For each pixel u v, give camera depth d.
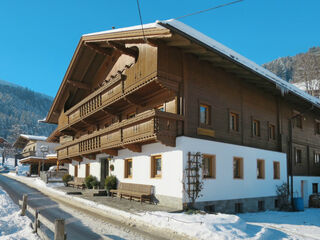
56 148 27.56
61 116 26.36
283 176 19.20
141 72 14.09
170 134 12.74
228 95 16.05
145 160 14.94
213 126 14.73
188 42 12.31
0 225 9.05
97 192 18.16
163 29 11.71
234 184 14.97
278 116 20.02
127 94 15.09
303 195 21.67
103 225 9.85
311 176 22.55
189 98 13.77
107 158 19.75
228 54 13.77
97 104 18.78
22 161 47.50
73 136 27.20
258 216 14.41
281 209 18.00
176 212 11.66
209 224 8.73
